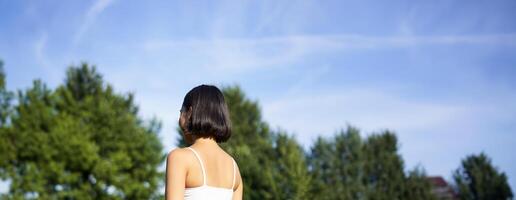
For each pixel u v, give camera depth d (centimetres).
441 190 5712
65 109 3139
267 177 3200
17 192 2919
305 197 3150
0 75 3130
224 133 297
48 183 2948
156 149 3189
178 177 278
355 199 4519
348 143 4734
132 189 3000
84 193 2927
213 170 290
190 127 293
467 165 5553
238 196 312
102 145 3056
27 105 3103
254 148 3788
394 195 4503
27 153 2991
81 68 3219
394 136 4766
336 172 4616
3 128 3022
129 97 3266
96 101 3136
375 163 4659
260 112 4088
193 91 299
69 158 2931
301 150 3638
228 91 4059
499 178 5428
